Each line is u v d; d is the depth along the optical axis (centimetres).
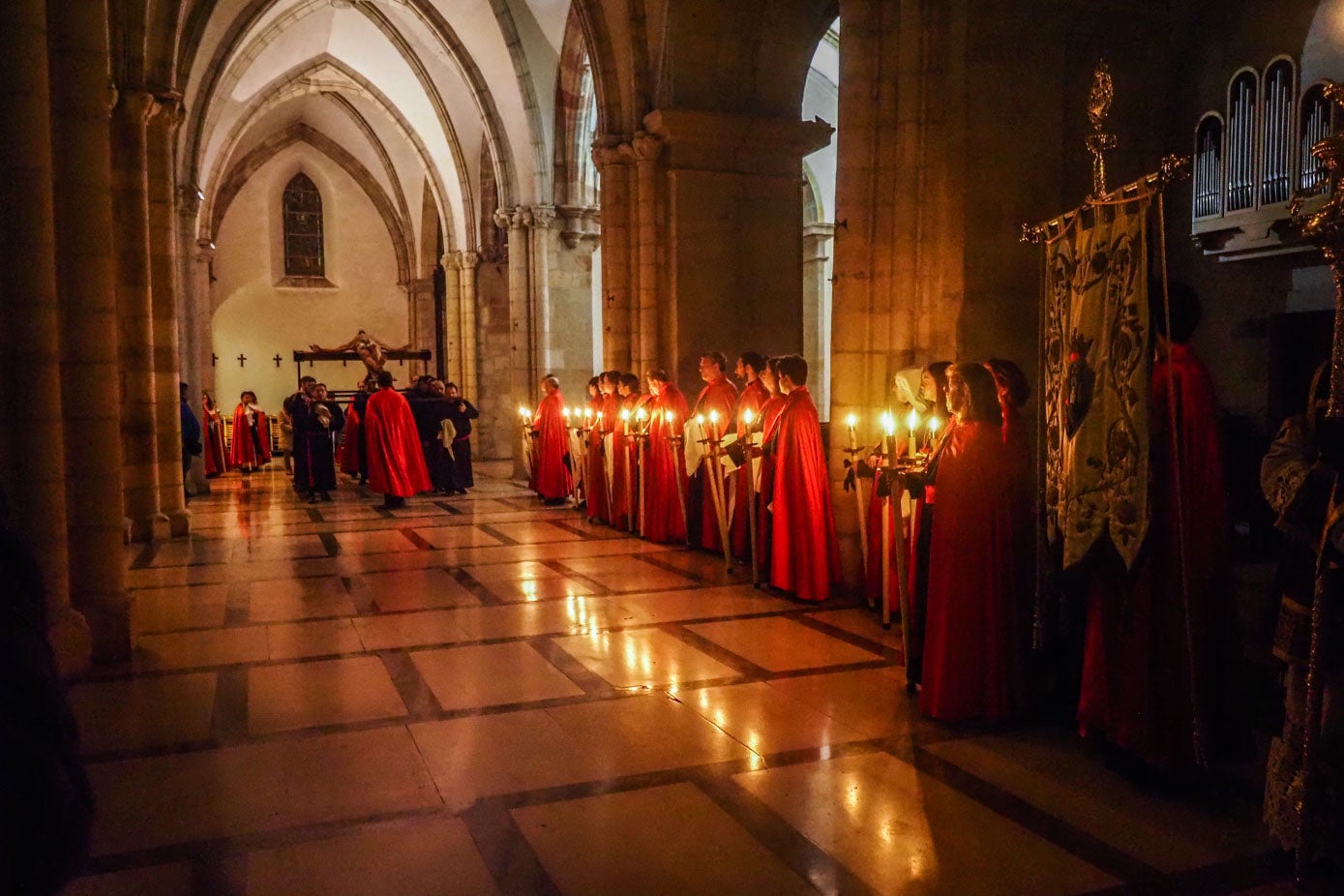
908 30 770
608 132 1305
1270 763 371
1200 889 350
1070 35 773
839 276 812
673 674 603
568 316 1861
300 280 3062
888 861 371
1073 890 349
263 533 1191
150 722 523
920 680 565
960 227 760
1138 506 422
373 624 730
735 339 1276
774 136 1248
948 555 508
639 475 1134
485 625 726
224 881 357
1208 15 912
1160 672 423
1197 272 948
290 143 2978
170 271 1175
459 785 441
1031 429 774
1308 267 841
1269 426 870
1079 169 781
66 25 631
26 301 581
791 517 801
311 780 446
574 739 495
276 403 3041
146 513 1131
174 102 1149
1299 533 350
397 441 1451
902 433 750
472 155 2281
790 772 454
